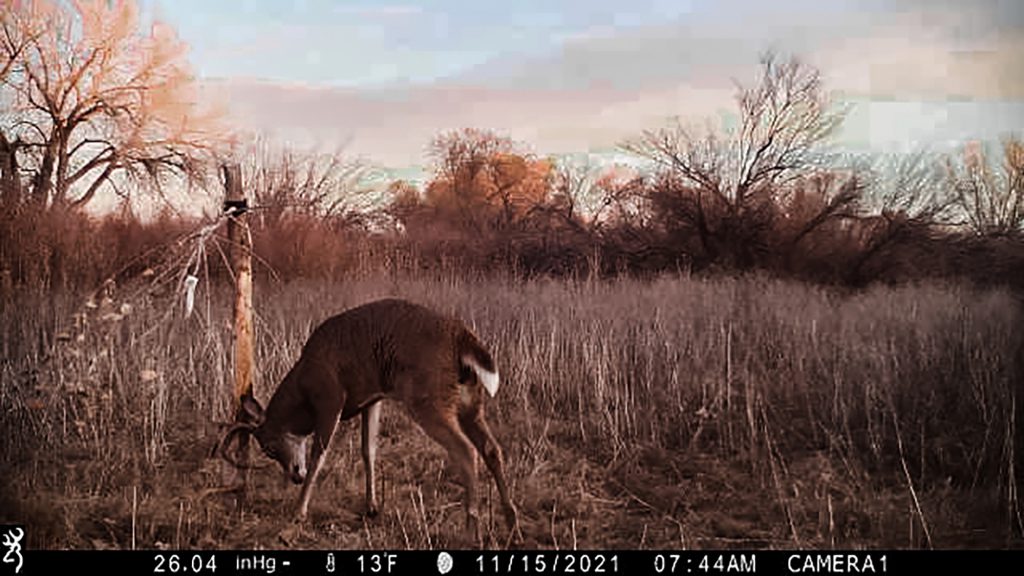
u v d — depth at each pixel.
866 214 12.09
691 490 5.05
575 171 13.92
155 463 5.17
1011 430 5.20
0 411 5.56
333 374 4.44
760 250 12.45
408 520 4.57
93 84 12.76
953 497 4.79
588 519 4.68
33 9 12.62
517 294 8.70
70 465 5.15
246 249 4.70
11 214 8.77
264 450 4.58
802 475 5.16
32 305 6.89
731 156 13.02
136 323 6.33
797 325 7.39
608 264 12.45
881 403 5.96
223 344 6.71
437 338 4.33
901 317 7.68
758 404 6.04
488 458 4.35
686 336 7.22
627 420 5.81
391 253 11.52
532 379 6.70
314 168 12.52
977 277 10.74
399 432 5.89
